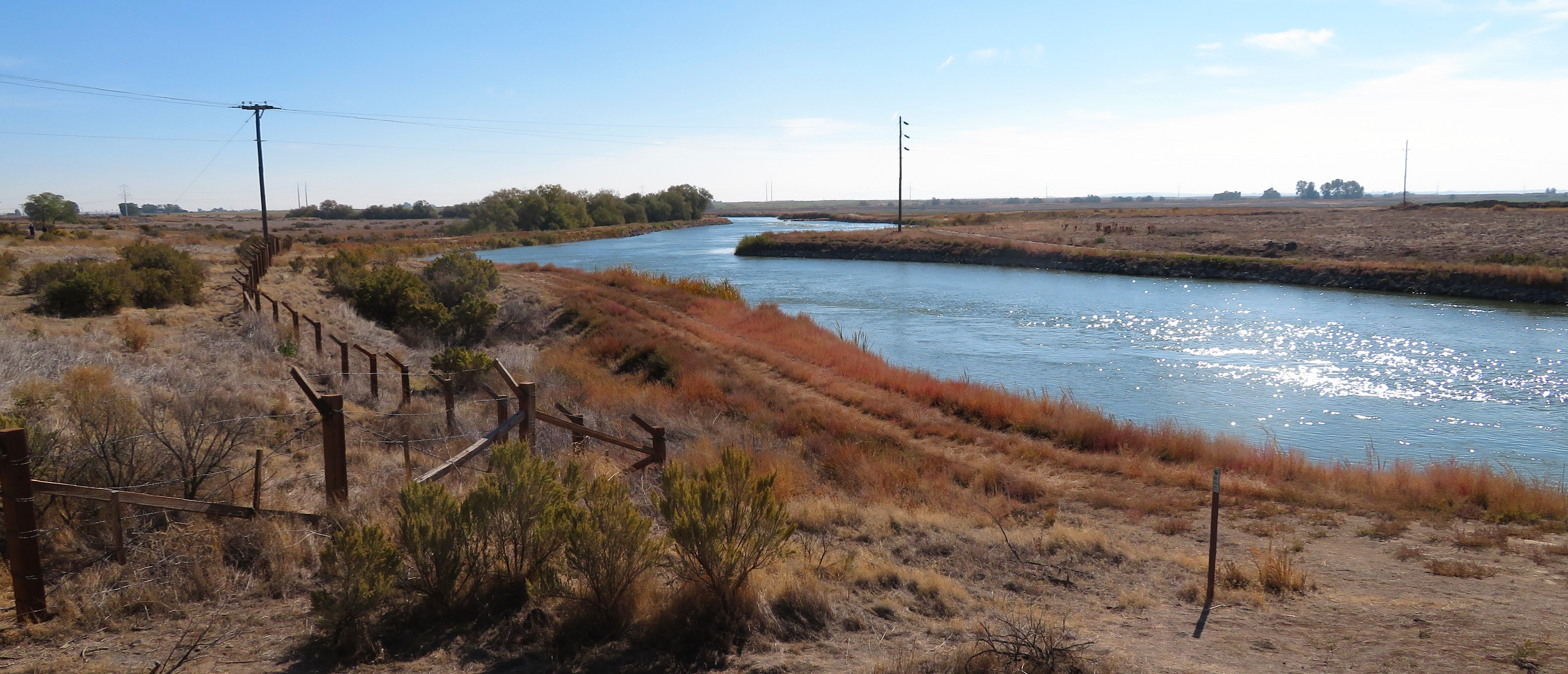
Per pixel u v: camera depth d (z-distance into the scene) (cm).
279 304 2602
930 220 13500
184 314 2247
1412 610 716
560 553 649
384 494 835
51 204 9281
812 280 5672
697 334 2947
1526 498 1167
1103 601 755
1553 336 3166
